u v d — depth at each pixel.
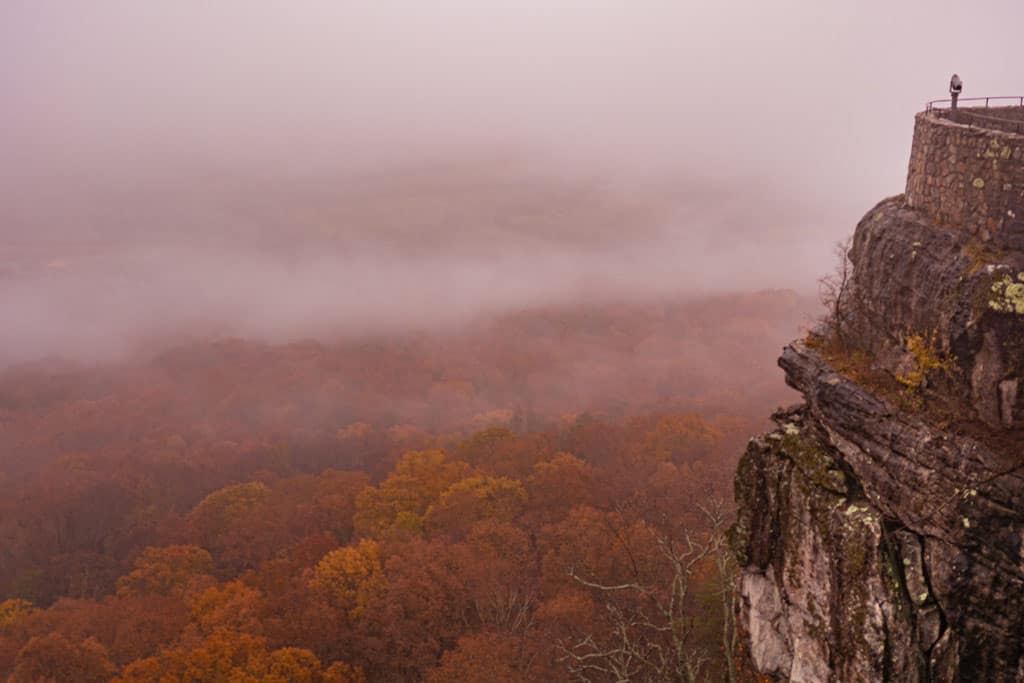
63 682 49.62
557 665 41.31
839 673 15.80
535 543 62.62
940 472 15.31
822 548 16.25
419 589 53.81
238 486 90.56
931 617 15.06
